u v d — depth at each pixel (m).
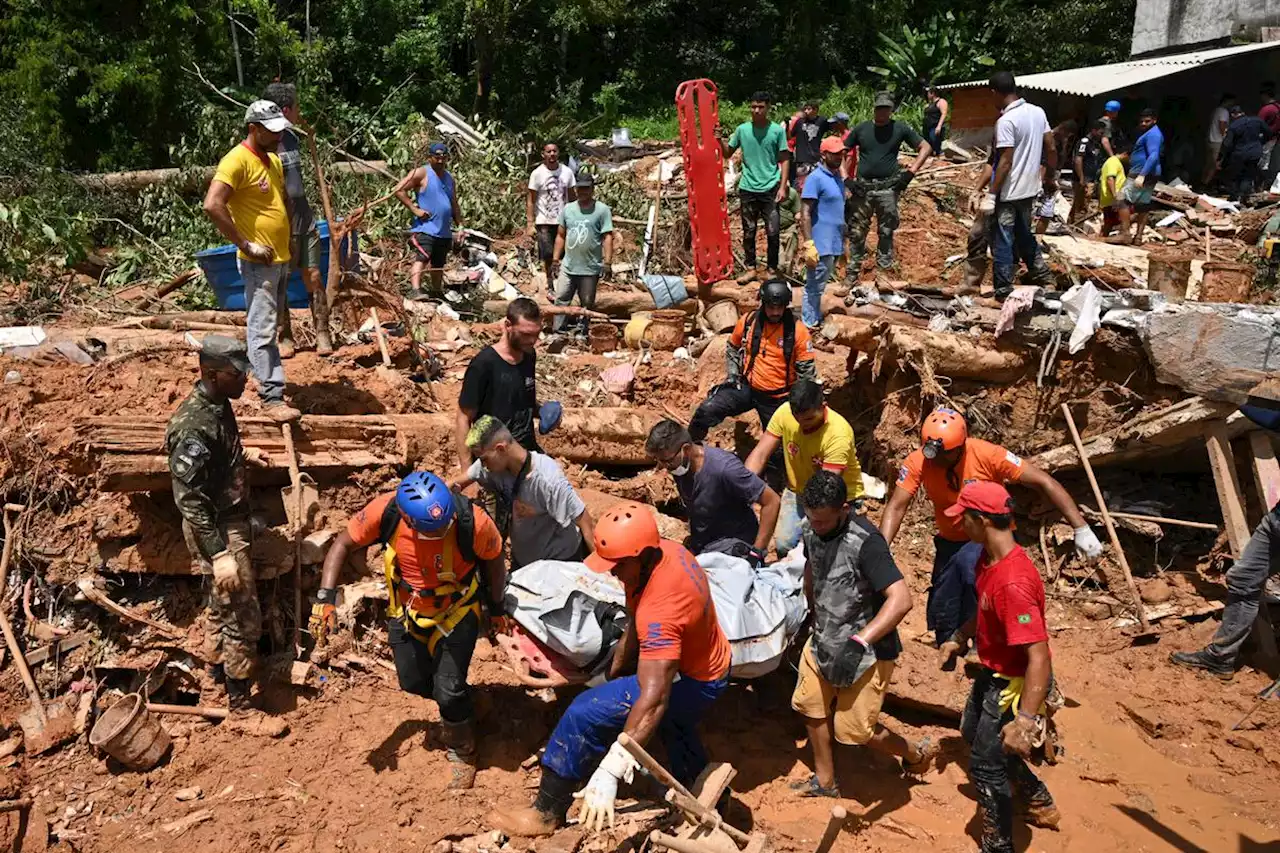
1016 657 4.48
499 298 11.13
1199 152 18.84
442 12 24.86
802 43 31.52
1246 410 6.69
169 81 16.44
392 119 20.22
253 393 6.73
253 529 5.73
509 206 14.59
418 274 10.59
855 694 4.86
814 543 4.77
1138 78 17.91
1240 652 6.68
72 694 5.47
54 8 15.58
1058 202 16.00
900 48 26.92
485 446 5.05
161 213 12.68
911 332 7.68
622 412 7.65
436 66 23.52
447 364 8.52
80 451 5.86
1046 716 5.39
